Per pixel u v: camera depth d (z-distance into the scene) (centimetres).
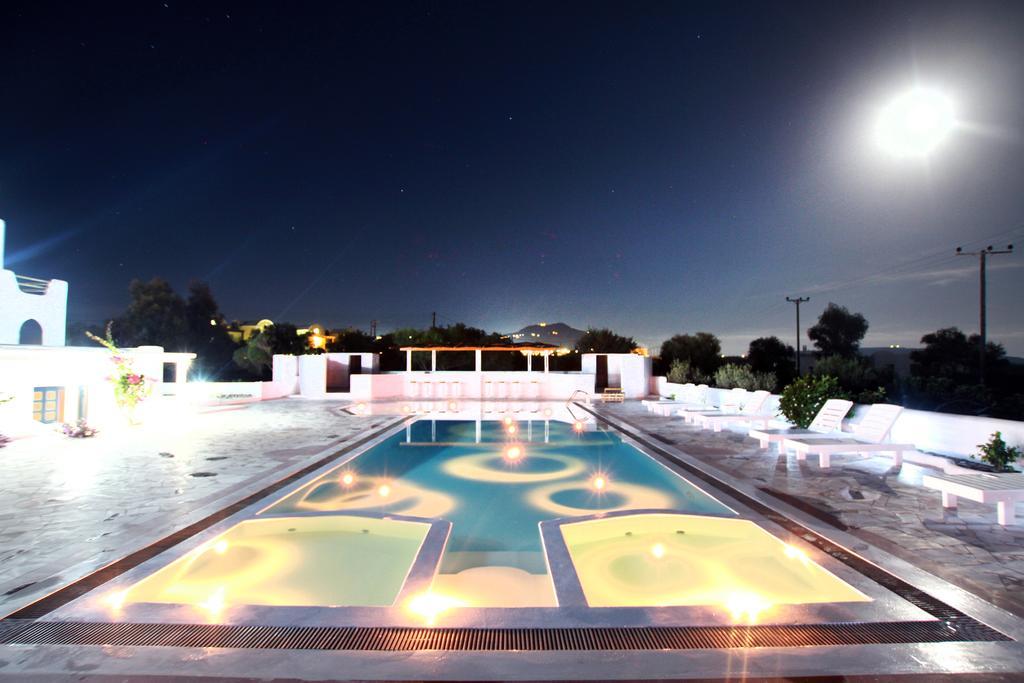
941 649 251
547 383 1883
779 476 632
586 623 278
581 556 407
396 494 621
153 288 2870
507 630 271
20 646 255
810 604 297
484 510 558
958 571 344
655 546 426
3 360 916
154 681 227
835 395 897
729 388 1614
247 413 1391
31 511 489
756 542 426
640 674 232
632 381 1862
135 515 477
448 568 392
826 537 413
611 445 922
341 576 375
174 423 1174
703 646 256
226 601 338
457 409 1507
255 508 501
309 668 237
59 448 844
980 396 1124
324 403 1691
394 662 242
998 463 518
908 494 543
